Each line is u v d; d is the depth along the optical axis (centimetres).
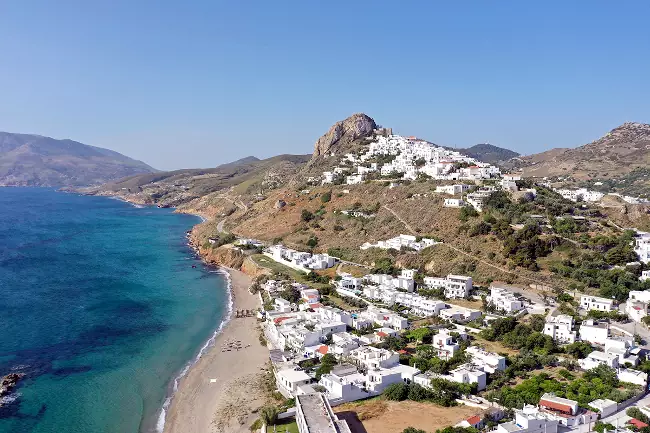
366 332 12662
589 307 13138
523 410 8094
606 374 9450
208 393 10269
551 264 15425
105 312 15600
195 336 13638
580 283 14388
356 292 16288
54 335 13475
